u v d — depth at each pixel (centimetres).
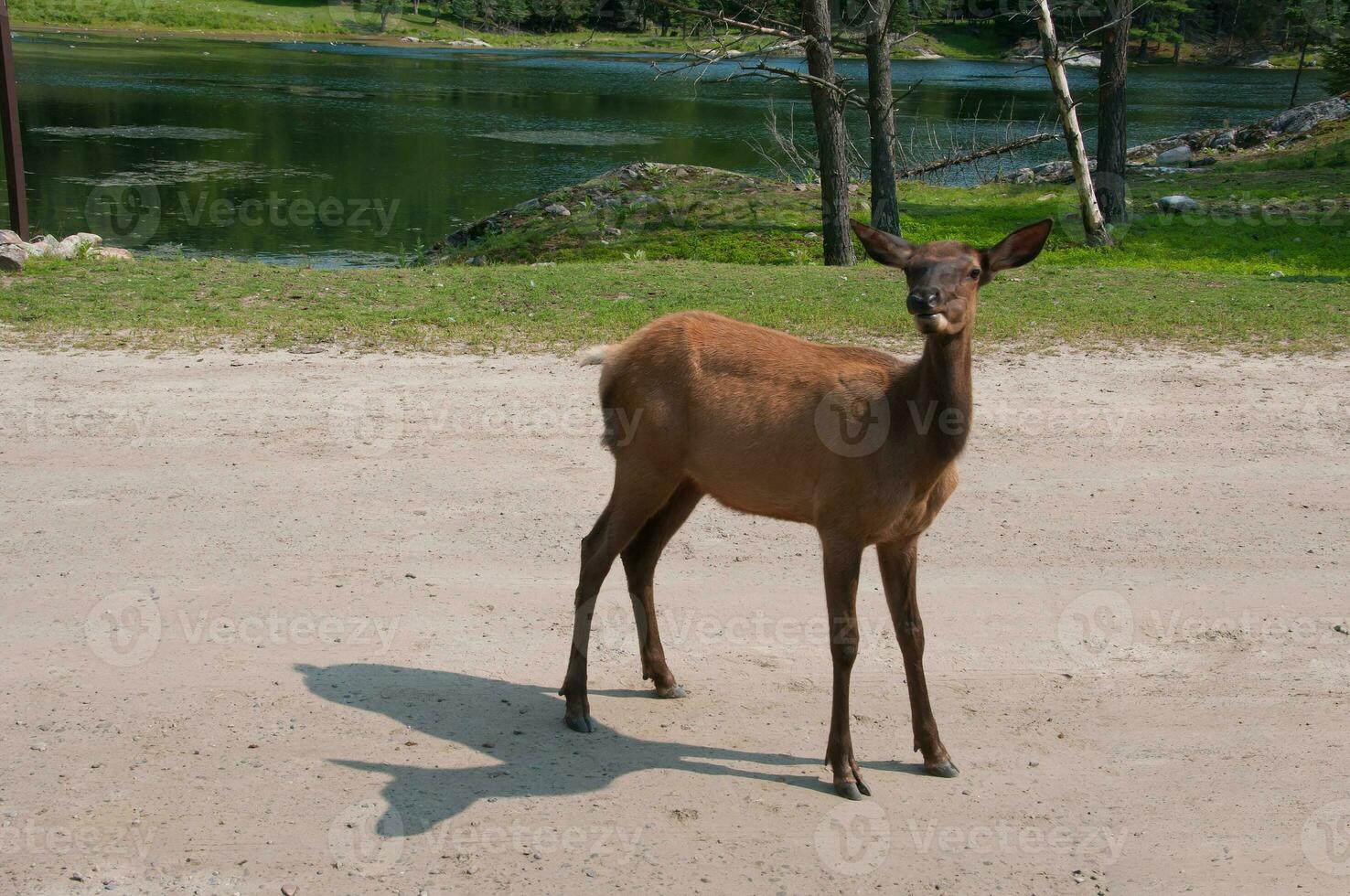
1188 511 850
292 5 7938
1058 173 3083
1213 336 1279
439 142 3700
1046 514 843
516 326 1259
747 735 566
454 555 755
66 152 3150
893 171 1992
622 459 564
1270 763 548
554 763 531
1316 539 808
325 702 575
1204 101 5238
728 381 542
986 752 554
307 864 454
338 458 909
